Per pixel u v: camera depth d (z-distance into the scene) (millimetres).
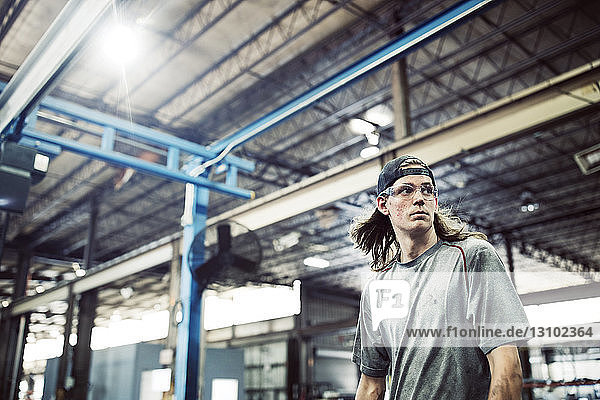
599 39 8969
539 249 19188
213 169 5336
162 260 9430
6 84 4504
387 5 8195
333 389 18531
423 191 1244
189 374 4699
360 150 12898
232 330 23844
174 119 11289
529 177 13898
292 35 8750
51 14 8109
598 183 14094
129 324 17156
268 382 21234
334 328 17484
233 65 9609
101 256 19828
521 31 9000
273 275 21172
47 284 21859
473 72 10141
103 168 13062
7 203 3822
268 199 7543
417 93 10914
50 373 11594
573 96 4945
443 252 1214
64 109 4633
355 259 20031
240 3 8055
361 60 3760
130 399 10148
